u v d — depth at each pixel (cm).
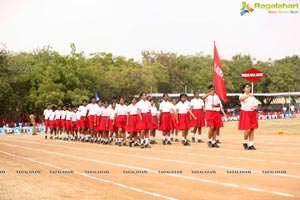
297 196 884
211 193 933
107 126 2467
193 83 7962
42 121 5238
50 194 937
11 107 5394
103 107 2517
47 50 6109
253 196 891
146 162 1456
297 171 1188
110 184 1058
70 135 3020
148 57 8219
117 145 2336
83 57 6362
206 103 2006
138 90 6838
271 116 6669
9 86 5197
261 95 7194
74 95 5403
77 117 2859
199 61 8288
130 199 884
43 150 2025
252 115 1795
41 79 5541
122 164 1421
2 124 5162
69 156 1716
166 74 7625
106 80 6388
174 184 1045
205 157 1554
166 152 1791
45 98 5291
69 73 5509
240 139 2478
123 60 7225
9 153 1872
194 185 1025
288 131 3098
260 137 2584
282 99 8794
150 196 913
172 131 2528
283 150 1750
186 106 2245
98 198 895
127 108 2222
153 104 2380
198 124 2311
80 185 1046
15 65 5606
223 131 3362
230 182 1048
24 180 1122
